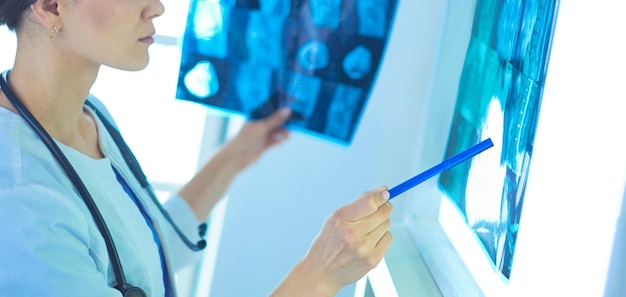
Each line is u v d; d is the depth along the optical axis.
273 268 1.95
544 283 0.89
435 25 1.74
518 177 1.00
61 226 0.96
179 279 2.06
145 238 1.15
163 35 1.99
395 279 1.26
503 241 1.03
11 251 0.93
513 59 1.06
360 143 1.84
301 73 1.77
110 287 1.03
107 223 1.08
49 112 1.07
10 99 1.03
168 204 1.62
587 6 0.84
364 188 1.86
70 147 1.08
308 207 1.90
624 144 0.77
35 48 1.04
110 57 1.07
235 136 1.76
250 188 1.91
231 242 1.94
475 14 1.28
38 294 0.94
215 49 1.78
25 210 0.94
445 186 1.34
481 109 1.19
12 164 0.96
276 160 1.88
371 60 1.75
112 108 2.30
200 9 1.77
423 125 1.43
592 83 0.82
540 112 0.93
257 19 1.75
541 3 0.97
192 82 1.81
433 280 1.26
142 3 1.07
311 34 1.75
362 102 1.79
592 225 0.80
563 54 0.88
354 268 1.02
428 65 1.77
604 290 0.78
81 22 1.03
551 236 0.88
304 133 1.83
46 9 1.02
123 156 1.25
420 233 1.37
